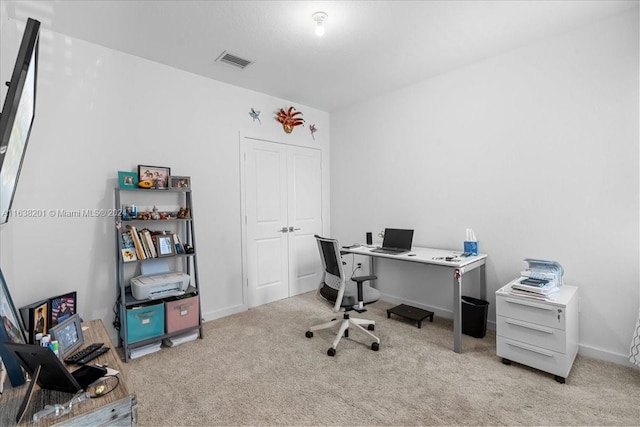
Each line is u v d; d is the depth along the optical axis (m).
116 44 2.48
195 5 2.00
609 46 2.20
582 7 2.08
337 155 4.25
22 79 0.86
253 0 1.95
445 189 3.15
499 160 2.77
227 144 3.29
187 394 1.91
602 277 2.28
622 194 2.19
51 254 2.29
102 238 2.51
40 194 2.23
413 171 3.41
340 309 2.51
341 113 4.16
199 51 2.60
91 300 2.46
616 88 2.18
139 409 1.77
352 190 4.08
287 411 1.75
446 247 3.17
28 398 0.87
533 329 2.09
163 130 2.84
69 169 2.36
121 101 2.60
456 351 2.43
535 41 2.51
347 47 2.56
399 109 3.51
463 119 2.99
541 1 2.01
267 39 2.43
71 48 2.35
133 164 2.67
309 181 4.14
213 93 3.17
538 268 2.34
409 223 3.48
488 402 1.81
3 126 0.82
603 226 2.27
